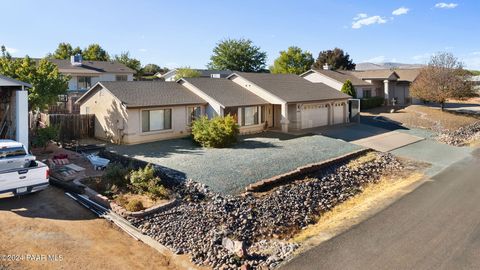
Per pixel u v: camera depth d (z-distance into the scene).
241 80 33.94
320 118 35.47
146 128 25.34
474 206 15.05
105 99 26.12
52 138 21.98
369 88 52.59
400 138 31.69
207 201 14.24
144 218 12.75
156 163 18.45
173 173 16.78
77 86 50.34
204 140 23.64
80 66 52.44
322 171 19.69
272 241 12.03
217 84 32.34
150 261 10.29
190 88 30.31
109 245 11.02
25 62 23.38
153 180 15.32
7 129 20.20
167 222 12.54
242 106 28.92
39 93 23.14
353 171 20.56
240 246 10.64
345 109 38.50
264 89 31.78
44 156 20.16
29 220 12.13
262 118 31.59
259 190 15.75
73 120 26.47
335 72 54.19
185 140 26.05
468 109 50.94
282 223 13.38
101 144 24.58
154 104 25.08
